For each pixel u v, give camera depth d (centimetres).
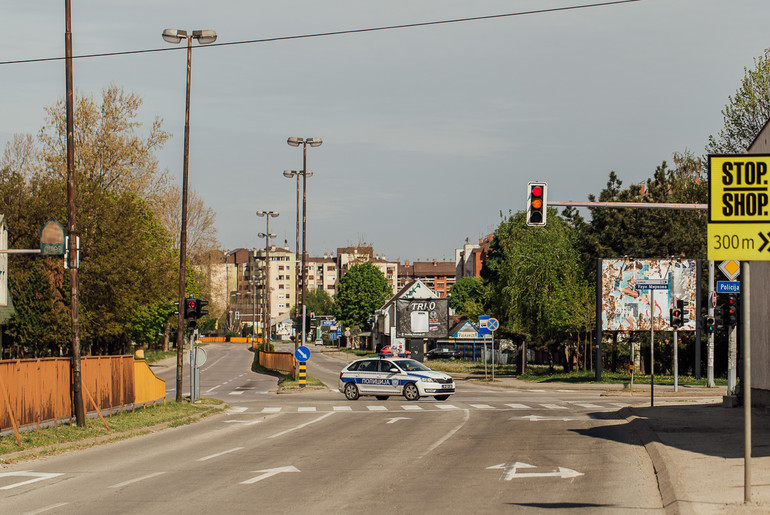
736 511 970
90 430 2084
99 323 5288
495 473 1391
